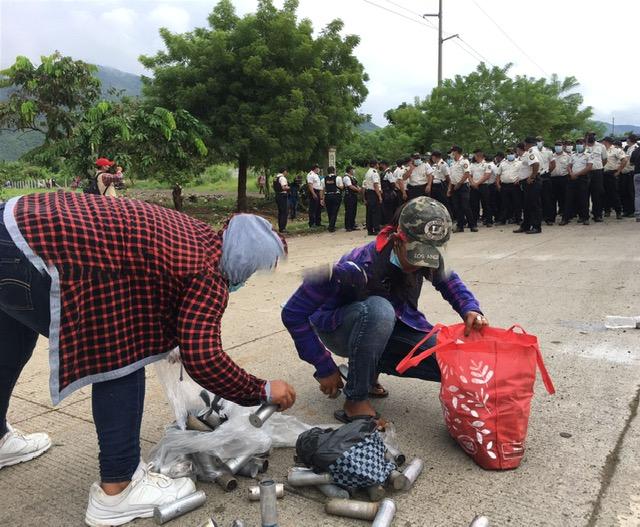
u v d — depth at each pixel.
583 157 10.87
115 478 2.03
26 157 11.77
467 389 2.26
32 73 11.12
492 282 5.90
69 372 1.78
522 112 23.86
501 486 2.19
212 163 14.82
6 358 2.23
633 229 9.86
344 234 12.40
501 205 12.28
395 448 2.39
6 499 2.25
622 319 4.20
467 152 23.53
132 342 1.88
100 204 1.86
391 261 2.53
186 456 2.35
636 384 3.10
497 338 2.49
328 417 2.86
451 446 2.53
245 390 1.98
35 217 1.73
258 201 19.25
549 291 5.36
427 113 25.58
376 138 27.31
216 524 1.90
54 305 1.72
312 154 15.90
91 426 2.88
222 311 1.94
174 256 1.84
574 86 30.50
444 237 2.34
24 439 2.54
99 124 10.80
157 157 11.99
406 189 11.60
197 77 13.41
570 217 11.17
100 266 1.76
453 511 2.05
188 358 1.86
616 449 2.42
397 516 2.03
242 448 2.35
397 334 2.73
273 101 13.66
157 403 3.11
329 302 2.68
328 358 2.58
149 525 2.05
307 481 2.18
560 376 3.26
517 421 2.26
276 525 1.78
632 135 11.76
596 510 2.01
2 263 1.73
